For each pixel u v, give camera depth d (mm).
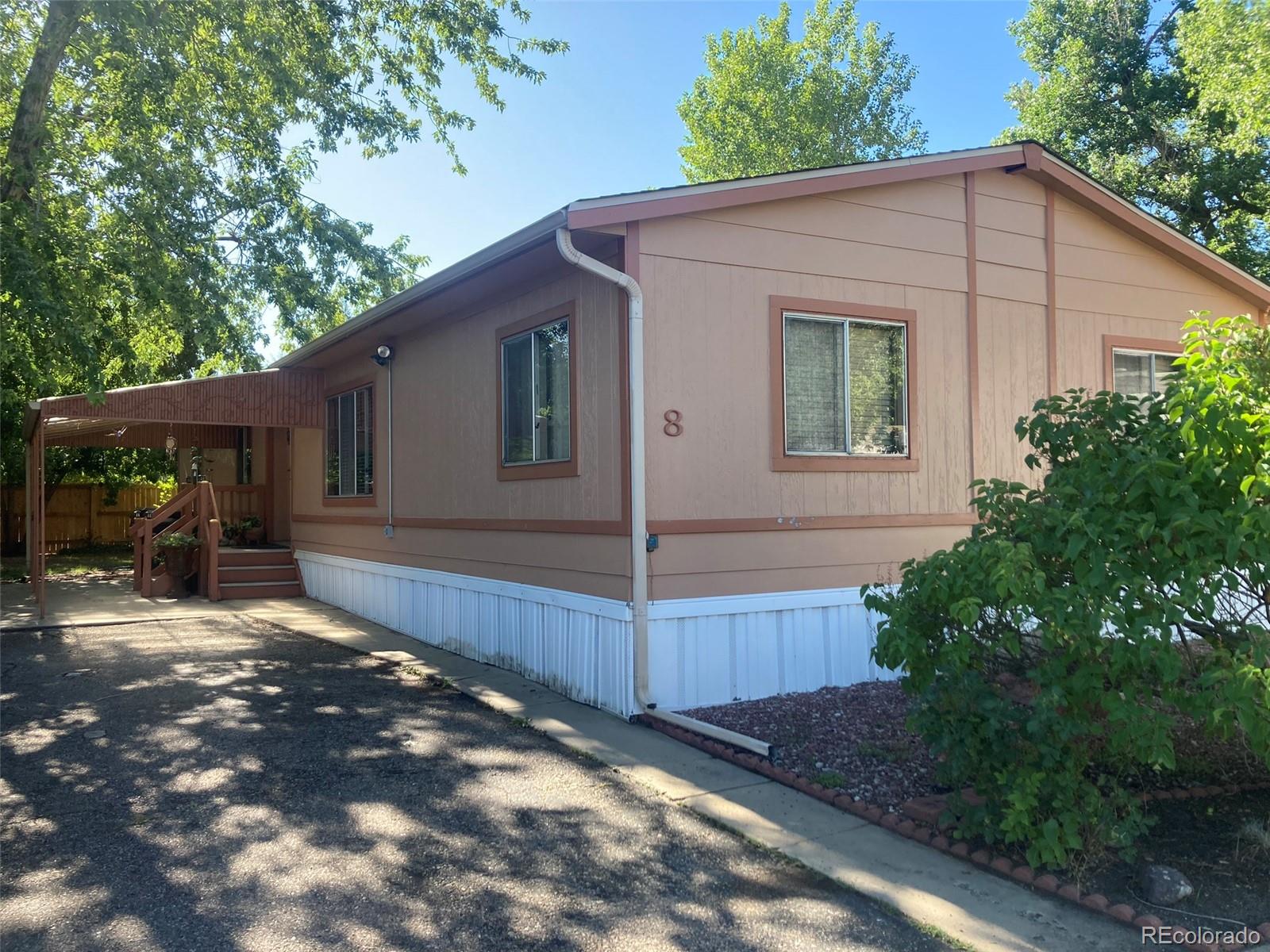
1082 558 4062
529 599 7906
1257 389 4105
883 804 4766
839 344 7543
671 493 6629
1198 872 3912
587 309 7070
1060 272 8906
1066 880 3805
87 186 11203
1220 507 4012
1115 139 20609
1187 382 4254
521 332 8078
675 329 6691
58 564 19438
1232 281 10039
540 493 7805
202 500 13922
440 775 5305
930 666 4207
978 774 4117
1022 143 8344
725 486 6879
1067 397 8812
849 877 3941
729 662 6844
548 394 7746
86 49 10695
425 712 6781
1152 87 20141
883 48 30734
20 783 5145
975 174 8336
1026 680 4266
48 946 3322
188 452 20297
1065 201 8977
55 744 5914
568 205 6121
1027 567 3936
